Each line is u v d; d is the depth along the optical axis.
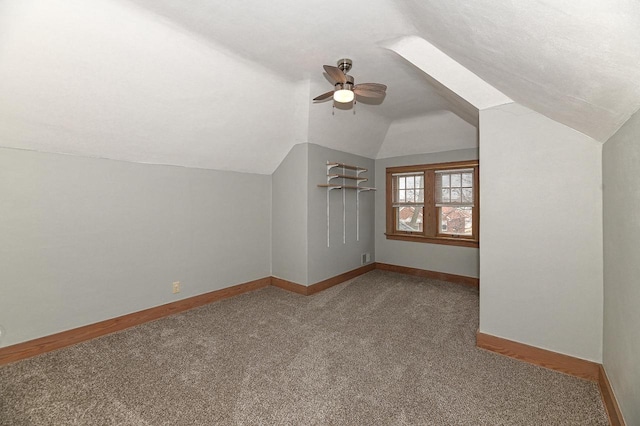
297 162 3.88
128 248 2.84
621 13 0.71
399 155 4.95
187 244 3.30
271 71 2.72
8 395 1.81
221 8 1.82
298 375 2.04
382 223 5.21
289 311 3.24
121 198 2.78
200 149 3.17
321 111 3.47
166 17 1.90
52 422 1.59
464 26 1.41
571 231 2.01
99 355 2.29
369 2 1.76
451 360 2.23
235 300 3.62
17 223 2.23
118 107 2.32
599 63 1.01
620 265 1.53
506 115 2.24
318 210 3.98
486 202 2.36
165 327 2.83
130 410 1.68
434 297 3.73
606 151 1.79
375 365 2.17
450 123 4.09
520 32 1.13
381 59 2.49
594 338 1.94
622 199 1.49
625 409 1.43
